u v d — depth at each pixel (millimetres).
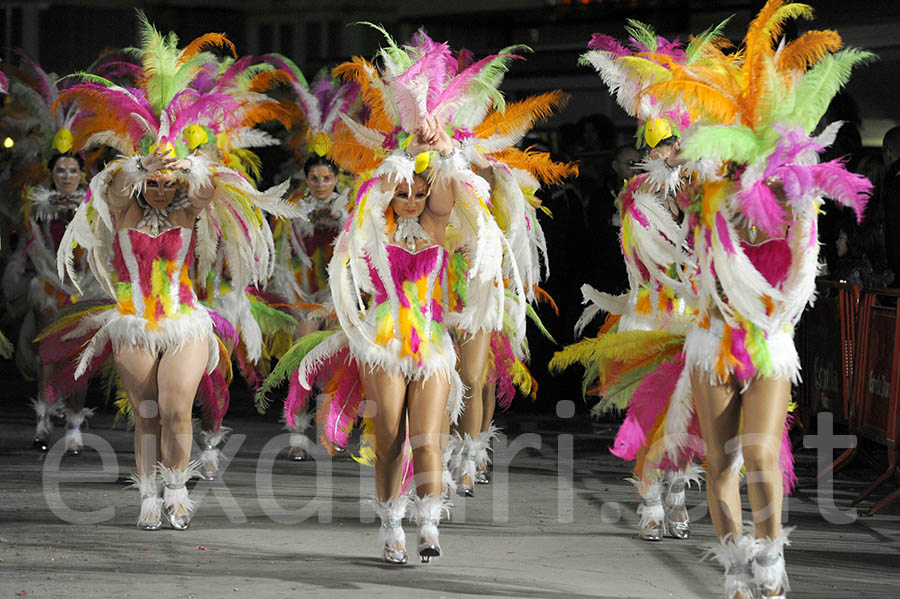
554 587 15055
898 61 27469
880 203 24453
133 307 17875
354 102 24781
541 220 31562
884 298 23750
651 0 37156
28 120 25703
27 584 14953
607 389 16516
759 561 13805
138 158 17484
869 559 16766
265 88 20375
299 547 17188
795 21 28156
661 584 15289
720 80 14461
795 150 13703
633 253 17109
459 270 18578
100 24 54844
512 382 22062
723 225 13914
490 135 19531
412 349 15672
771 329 13867
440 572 15789
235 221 18922
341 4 55062
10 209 25969
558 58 38594
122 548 16969
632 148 26641
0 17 53969
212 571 15711
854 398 22297
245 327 21422
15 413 30984
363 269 15781
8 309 26078
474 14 41406
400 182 15891
